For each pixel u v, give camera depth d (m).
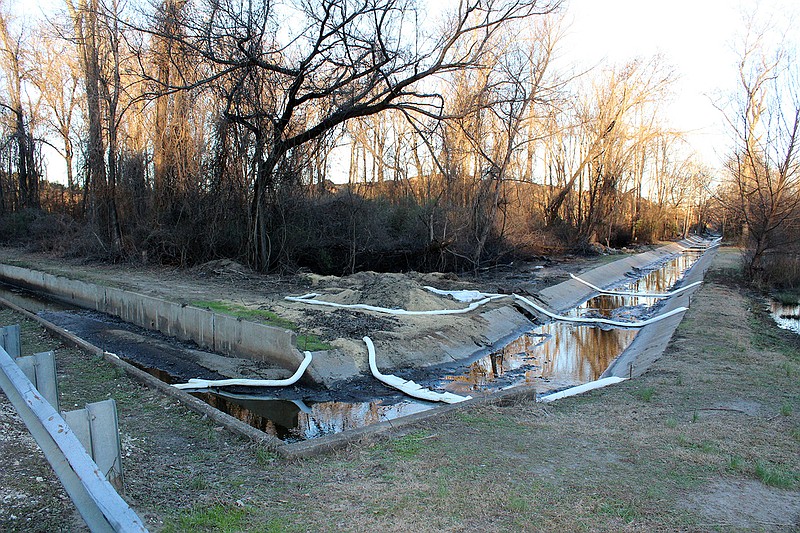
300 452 5.30
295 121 20.20
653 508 4.33
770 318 15.73
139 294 16.11
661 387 8.20
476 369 12.17
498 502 4.35
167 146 22.66
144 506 4.23
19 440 5.30
